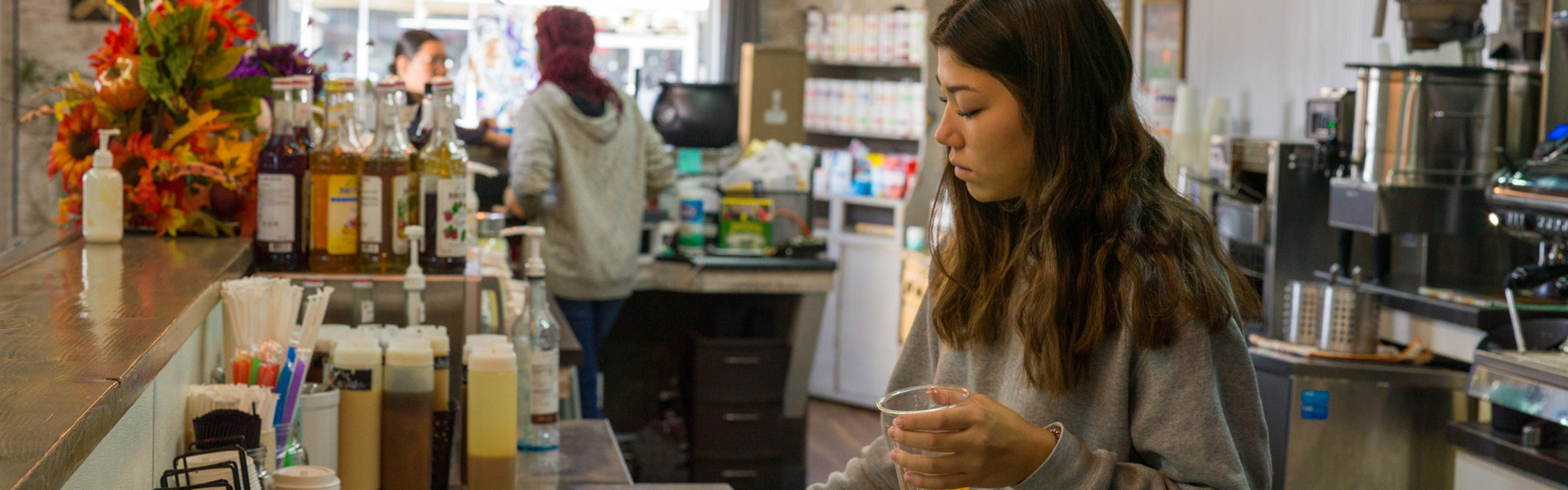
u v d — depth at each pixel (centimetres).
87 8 699
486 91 751
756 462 483
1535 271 296
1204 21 525
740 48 723
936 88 612
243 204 221
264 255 203
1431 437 321
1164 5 543
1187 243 110
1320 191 369
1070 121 109
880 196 635
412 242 193
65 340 115
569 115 422
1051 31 109
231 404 142
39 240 209
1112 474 105
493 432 179
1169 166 392
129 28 220
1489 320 297
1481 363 275
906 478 102
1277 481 330
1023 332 114
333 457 165
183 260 183
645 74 781
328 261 203
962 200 127
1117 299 109
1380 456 324
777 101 578
